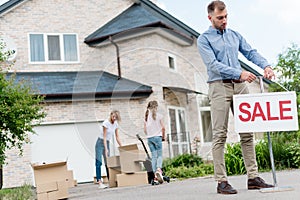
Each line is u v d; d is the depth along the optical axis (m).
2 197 7.72
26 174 12.48
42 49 14.08
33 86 12.80
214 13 4.69
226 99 4.66
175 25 14.29
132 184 7.22
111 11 14.63
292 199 4.06
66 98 12.75
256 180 4.84
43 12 14.22
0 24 13.84
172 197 4.95
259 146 9.49
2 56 11.20
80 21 14.45
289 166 9.27
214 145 4.69
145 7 14.54
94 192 7.16
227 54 4.70
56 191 6.68
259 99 4.65
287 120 4.65
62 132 12.82
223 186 4.67
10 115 8.65
